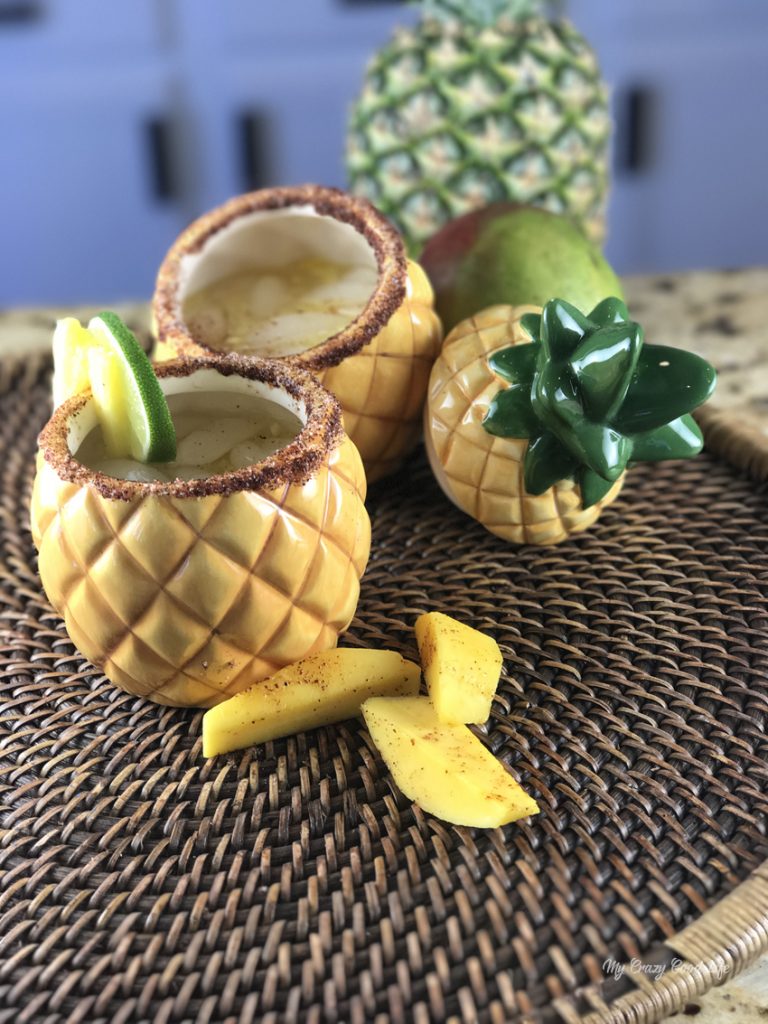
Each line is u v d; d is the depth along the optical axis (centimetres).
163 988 22
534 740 27
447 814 25
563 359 28
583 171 50
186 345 33
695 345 48
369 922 23
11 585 33
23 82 81
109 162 86
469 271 37
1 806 26
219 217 35
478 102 48
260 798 26
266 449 28
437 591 32
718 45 82
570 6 80
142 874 25
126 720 28
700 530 34
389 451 35
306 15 81
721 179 88
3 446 39
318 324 34
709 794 26
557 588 32
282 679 27
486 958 22
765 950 23
